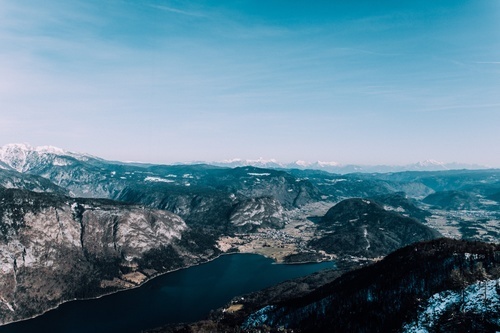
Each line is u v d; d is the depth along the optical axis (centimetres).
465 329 18512
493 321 18212
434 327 19475
